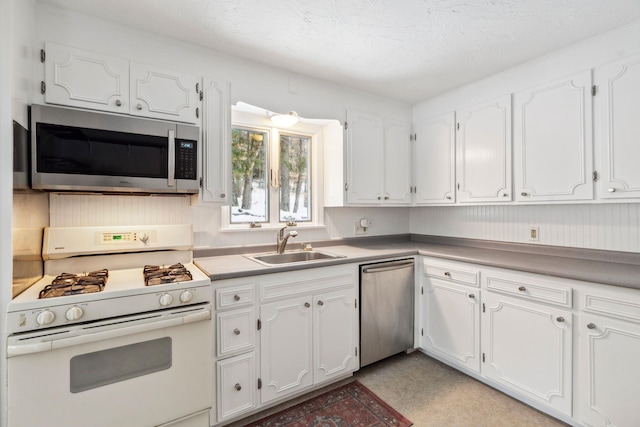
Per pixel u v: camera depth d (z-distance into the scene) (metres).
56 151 1.44
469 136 2.52
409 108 3.01
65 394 1.25
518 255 2.29
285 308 1.89
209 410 1.60
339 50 2.03
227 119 1.99
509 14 1.64
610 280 1.51
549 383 1.76
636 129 1.68
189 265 1.93
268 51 2.04
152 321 1.40
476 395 2.02
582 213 2.13
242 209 2.44
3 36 1.19
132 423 1.39
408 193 2.97
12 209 1.20
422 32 1.82
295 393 1.94
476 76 2.40
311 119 2.47
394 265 2.40
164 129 1.71
